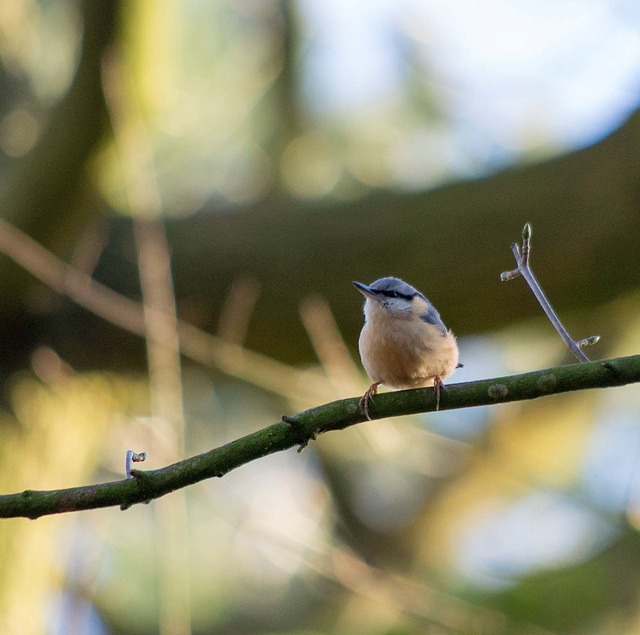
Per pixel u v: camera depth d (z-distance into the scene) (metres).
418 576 12.68
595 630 11.25
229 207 11.53
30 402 10.94
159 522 11.90
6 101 12.30
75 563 10.62
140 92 11.31
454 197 10.54
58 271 9.69
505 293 10.28
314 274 10.63
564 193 10.02
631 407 13.82
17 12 12.38
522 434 13.88
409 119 13.77
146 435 9.68
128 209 11.96
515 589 11.59
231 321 10.27
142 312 9.99
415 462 11.63
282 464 14.37
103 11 10.04
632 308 12.00
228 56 13.70
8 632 10.07
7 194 10.74
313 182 13.38
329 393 9.79
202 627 13.14
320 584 12.09
